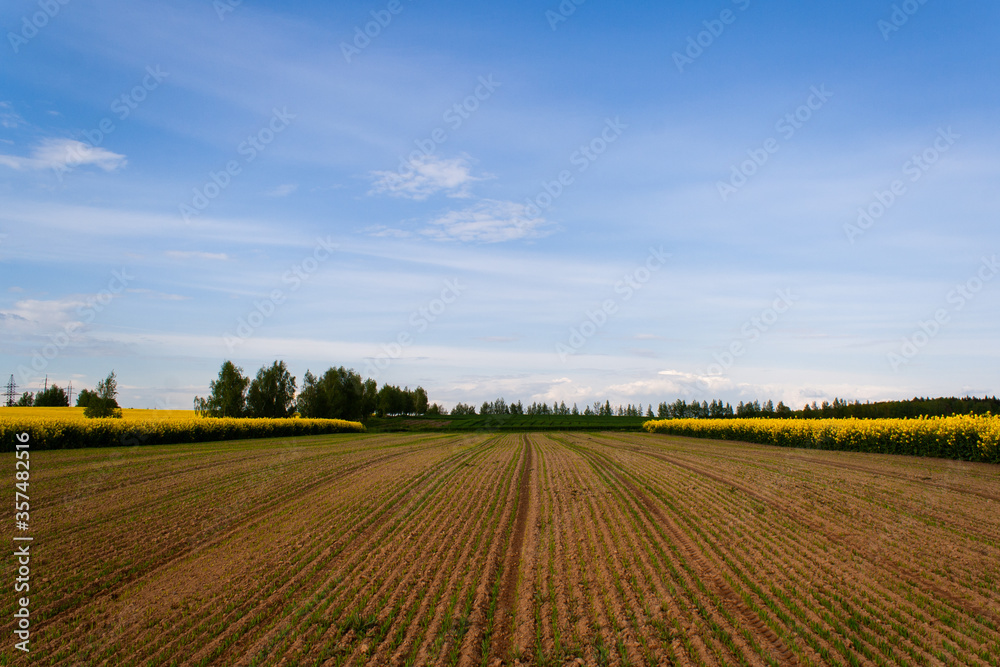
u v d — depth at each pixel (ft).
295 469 70.38
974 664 18.63
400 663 19.76
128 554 32.35
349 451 101.04
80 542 34.71
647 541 34.50
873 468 64.69
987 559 28.86
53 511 43.09
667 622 22.66
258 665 19.71
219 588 27.14
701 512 42.45
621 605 24.58
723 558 30.55
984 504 41.88
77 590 26.89
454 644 21.11
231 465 73.15
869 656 19.26
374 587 27.14
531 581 27.91
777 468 67.82
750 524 37.93
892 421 82.43
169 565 30.63
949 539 32.55
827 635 20.80
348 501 48.65
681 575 28.04
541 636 21.85
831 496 46.60
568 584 27.37
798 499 45.96
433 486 57.57
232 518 41.50
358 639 21.56
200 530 37.91
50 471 63.87
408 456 91.45
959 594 24.47
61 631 22.50
